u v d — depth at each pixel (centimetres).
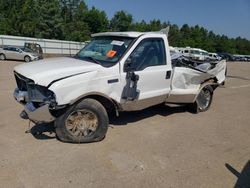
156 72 540
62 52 4047
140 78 511
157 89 555
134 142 477
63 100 419
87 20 7662
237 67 2927
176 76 591
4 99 752
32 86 427
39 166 378
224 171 393
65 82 420
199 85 673
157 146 466
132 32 536
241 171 397
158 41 550
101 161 402
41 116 423
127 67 485
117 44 512
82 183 344
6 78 1214
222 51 10062
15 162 386
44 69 438
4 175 352
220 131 564
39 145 442
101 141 473
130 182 352
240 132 565
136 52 504
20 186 331
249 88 1209
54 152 421
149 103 552
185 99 632
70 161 396
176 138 508
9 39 3516
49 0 5481
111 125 559
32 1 5388
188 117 650
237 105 823
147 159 416
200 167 401
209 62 749
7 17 5791
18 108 654
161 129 553
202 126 589
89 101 452
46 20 5262
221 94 1010
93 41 570
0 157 398
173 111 694
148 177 366
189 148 466
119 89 482
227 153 455
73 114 449
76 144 454
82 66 452
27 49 2647
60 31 5462
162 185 349
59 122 444
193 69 627
